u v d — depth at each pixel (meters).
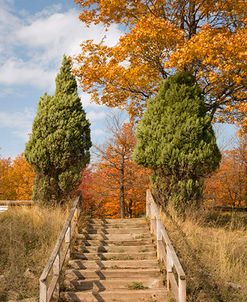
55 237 11.11
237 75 13.14
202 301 8.05
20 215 12.76
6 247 10.48
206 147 12.67
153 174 13.39
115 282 8.87
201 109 13.27
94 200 25.00
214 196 24.30
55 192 14.10
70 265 9.75
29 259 9.98
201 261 9.62
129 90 15.85
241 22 14.92
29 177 31.39
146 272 9.27
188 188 12.68
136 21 15.50
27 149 14.44
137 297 8.27
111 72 14.12
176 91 13.19
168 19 15.31
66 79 15.05
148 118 13.31
